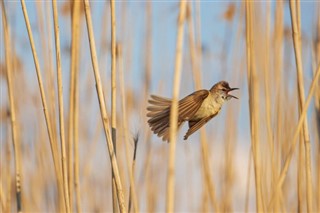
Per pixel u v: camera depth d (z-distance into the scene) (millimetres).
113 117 5645
